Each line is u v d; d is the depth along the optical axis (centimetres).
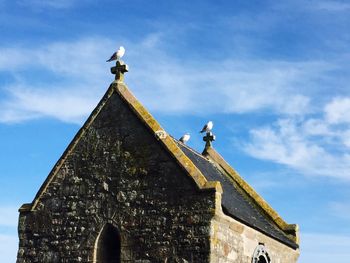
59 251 2047
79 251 2011
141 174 1994
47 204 2125
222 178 2542
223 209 1898
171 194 1923
